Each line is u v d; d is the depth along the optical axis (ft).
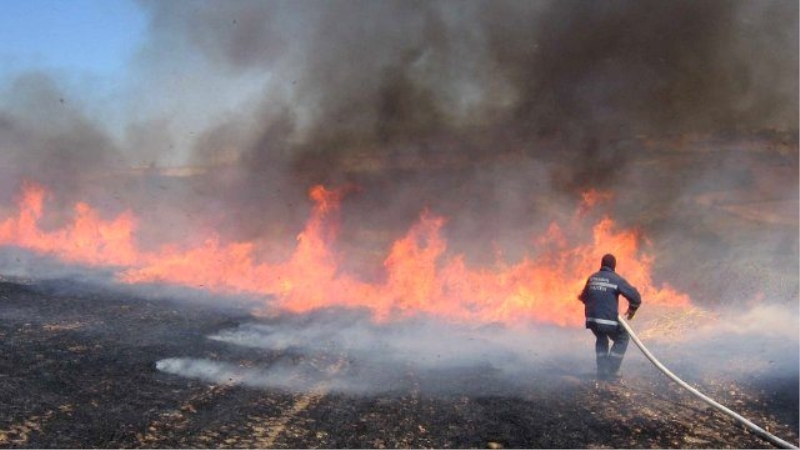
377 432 19.53
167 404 20.98
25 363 24.17
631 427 20.71
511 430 20.06
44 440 17.62
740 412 22.24
